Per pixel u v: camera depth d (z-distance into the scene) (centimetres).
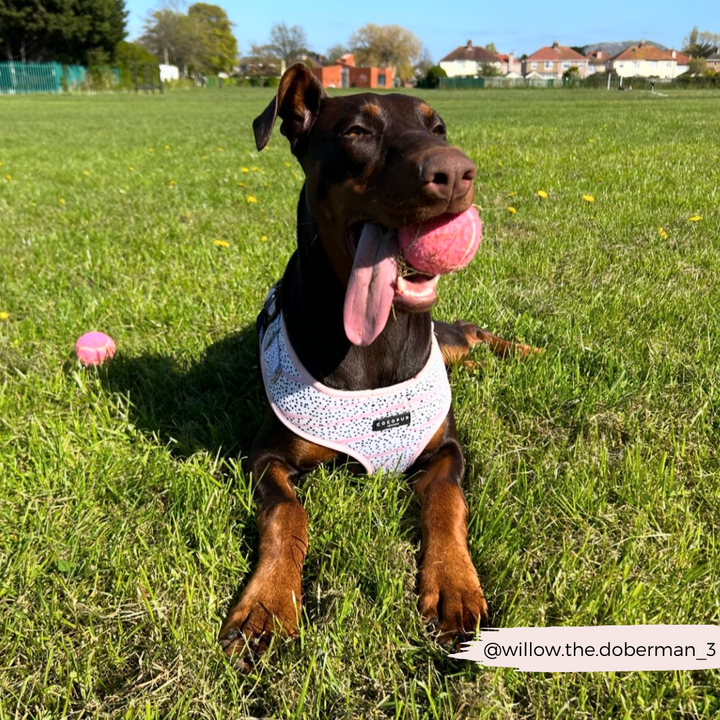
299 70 89
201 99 1441
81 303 153
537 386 108
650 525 77
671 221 203
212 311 148
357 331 74
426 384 86
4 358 126
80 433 100
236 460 93
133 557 75
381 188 74
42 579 72
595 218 211
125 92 1912
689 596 66
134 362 124
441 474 84
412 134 78
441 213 71
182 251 192
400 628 64
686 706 57
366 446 85
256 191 287
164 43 2847
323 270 85
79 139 550
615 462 90
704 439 93
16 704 60
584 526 77
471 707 56
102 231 220
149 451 96
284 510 76
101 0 1809
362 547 73
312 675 60
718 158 309
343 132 82
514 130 477
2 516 83
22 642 65
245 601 67
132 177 337
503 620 64
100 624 67
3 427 104
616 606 65
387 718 57
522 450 93
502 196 248
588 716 57
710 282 149
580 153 339
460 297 149
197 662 61
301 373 85
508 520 77
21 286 165
